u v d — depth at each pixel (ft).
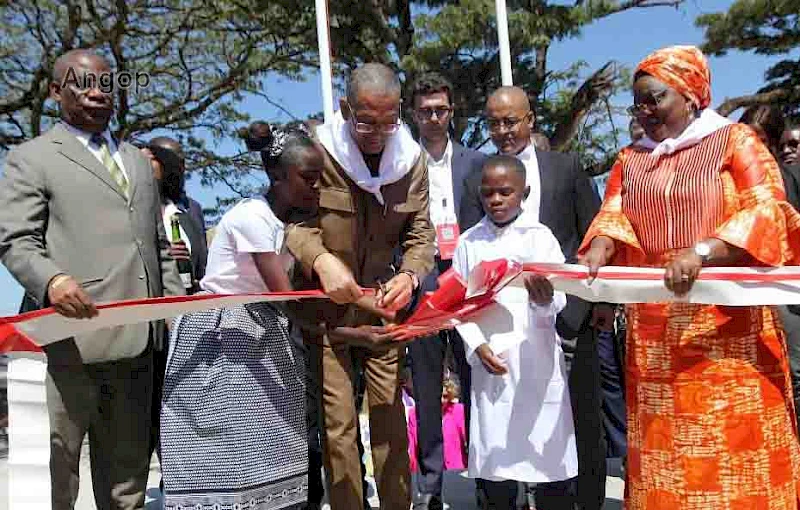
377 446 11.59
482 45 40.27
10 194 10.58
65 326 9.58
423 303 10.55
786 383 10.14
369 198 11.20
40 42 50.14
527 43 40.37
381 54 44.52
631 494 10.62
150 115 53.16
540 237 12.87
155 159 16.20
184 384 10.03
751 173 9.77
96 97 11.20
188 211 17.17
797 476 10.11
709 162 10.07
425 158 11.89
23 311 11.66
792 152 15.89
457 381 20.01
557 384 12.61
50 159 10.89
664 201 10.34
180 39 53.01
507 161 12.98
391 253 11.96
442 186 15.84
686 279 9.32
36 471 10.36
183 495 9.93
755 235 9.39
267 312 10.44
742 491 9.70
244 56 53.42
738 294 9.52
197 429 9.93
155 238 11.93
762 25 50.44
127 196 11.44
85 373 10.96
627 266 10.87
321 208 11.00
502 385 12.67
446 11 39.63
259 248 10.18
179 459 9.98
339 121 11.21
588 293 10.39
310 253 10.48
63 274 9.74
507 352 12.65
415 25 40.78
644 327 10.39
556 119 49.96
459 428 19.75
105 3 50.65
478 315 11.03
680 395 9.96
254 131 10.64
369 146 10.65
